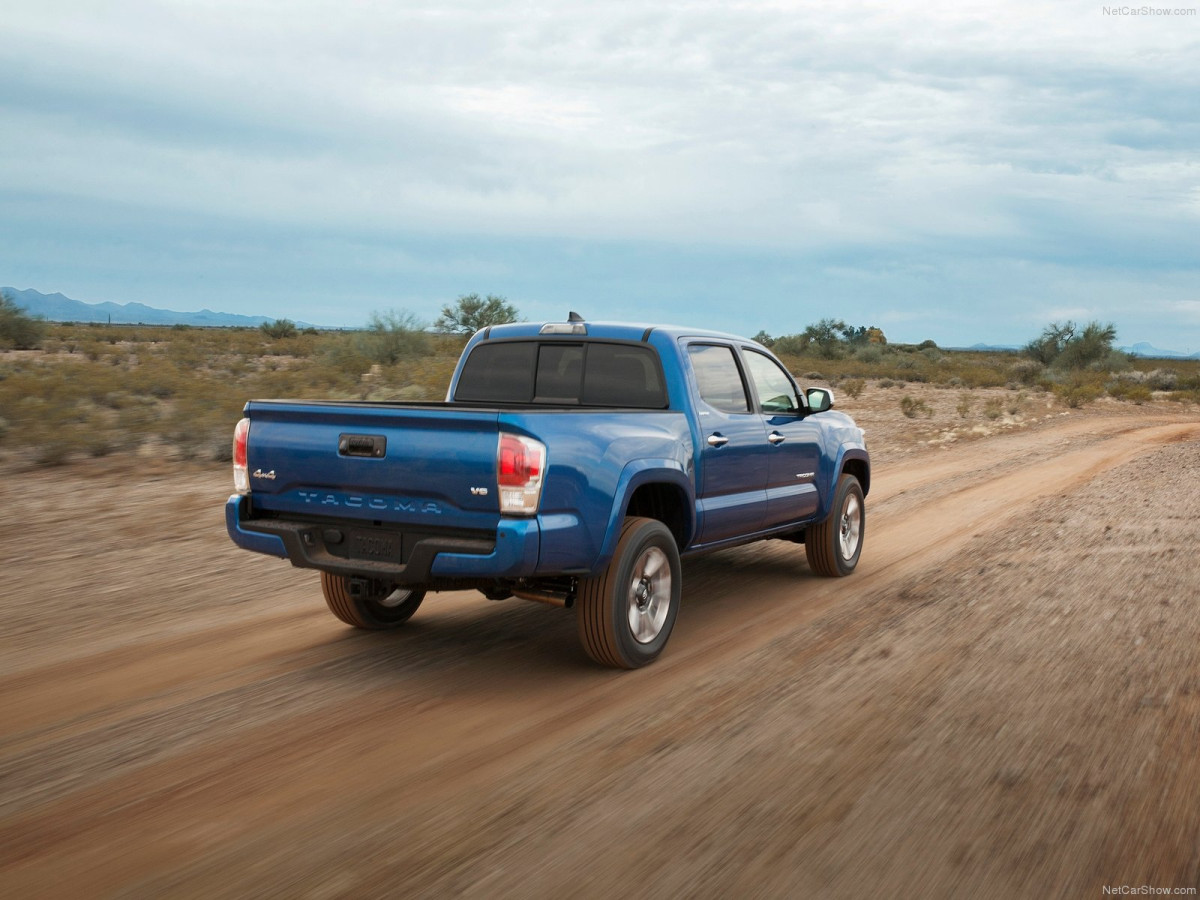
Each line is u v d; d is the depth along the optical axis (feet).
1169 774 12.71
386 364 107.86
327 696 16.24
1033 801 11.89
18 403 51.26
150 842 10.85
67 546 28.53
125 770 12.94
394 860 10.41
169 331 232.12
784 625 21.18
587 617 17.49
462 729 14.65
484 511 16.05
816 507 25.43
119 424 52.49
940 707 15.46
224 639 19.83
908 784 12.41
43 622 20.76
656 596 18.63
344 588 19.92
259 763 13.23
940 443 69.92
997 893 9.73
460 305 153.89
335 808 11.75
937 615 21.72
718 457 20.84
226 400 58.54
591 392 21.44
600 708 15.67
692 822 11.32
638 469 17.89
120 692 16.29
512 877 10.03
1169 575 25.38
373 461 16.84
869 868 10.22
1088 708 15.34
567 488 16.30
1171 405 136.77
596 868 10.22
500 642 20.02
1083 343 214.69
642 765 13.14
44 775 12.76
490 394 22.79
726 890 9.78
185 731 14.46
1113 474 49.80
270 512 18.69
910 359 244.01
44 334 132.67
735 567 28.37
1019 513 37.22
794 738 14.14
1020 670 17.42
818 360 219.61
